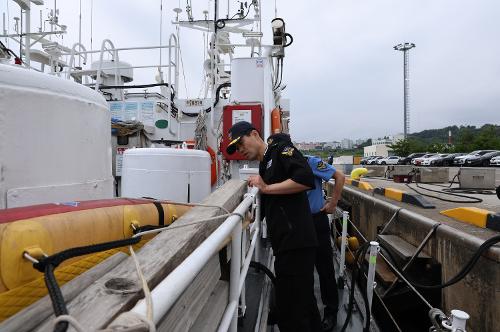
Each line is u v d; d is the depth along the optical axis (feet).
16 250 3.55
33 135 5.56
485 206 19.06
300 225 8.13
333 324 12.04
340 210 23.38
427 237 12.89
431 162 126.93
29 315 2.92
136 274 3.03
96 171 7.12
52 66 22.15
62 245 4.16
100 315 2.38
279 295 8.36
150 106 19.54
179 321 3.45
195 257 3.07
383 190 23.25
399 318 14.06
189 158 10.49
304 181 7.56
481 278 10.21
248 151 8.93
